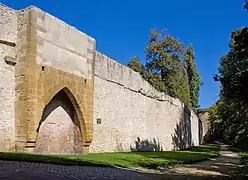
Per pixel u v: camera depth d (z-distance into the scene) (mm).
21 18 12227
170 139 27781
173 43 40062
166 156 17406
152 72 39438
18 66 11992
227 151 29406
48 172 7848
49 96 12766
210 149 32219
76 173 8289
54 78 13086
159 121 25172
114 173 9188
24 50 11953
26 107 11695
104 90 17047
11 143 11625
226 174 11688
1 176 6770
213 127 61469
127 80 19766
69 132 14500
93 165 10344
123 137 18938
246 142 30391
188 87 42906
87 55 15422
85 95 15078
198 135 47219
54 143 13609
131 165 11891
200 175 11078
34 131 11844
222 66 22922
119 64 18828
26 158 9633
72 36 14383
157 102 24922
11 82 11875
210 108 62219
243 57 12453
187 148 32844
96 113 16234
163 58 39250
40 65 12383
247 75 11852
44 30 12672
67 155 12750
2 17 11672
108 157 13445
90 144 15461
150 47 39688
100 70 16719
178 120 30719
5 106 11570
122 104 19000
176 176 10336
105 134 16938
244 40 11875
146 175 9797
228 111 33344
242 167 14031
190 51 49500
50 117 13555
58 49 13422
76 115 14789
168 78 39375
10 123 11672
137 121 21000
